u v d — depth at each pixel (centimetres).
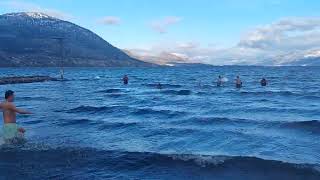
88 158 1129
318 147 1259
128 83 6975
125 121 1903
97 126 1742
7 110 1265
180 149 1255
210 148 1262
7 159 1109
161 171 1005
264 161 1039
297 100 3225
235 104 2841
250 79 8444
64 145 1295
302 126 1656
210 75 11869
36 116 2100
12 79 6931
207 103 2928
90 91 4597
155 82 7369
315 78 9138
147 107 2617
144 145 1319
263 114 2194
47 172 1001
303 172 958
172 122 1866
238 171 982
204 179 938
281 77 9775
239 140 1384
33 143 1315
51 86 5906
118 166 1052
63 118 2008
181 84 6375
